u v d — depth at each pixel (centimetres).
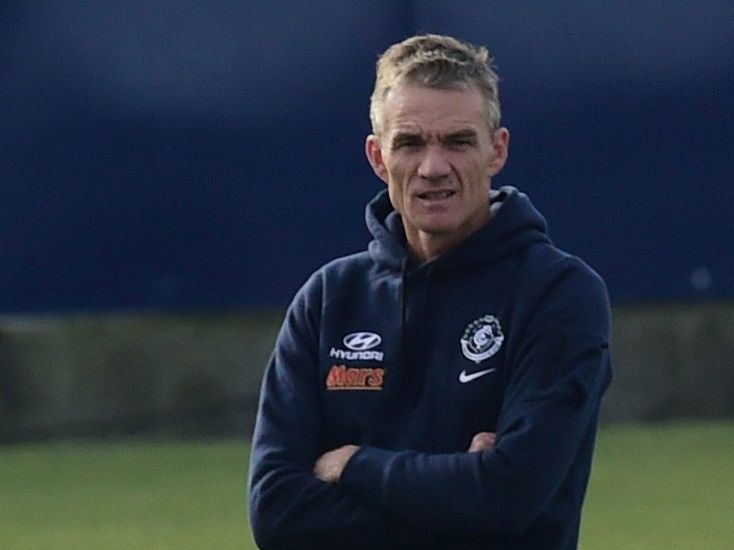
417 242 1439
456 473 1355
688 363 4166
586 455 1407
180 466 3831
